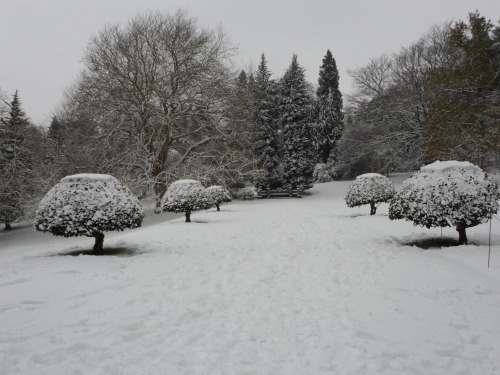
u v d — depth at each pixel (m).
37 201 23.47
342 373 2.97
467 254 6.93
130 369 3.05
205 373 2.97
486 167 22.80
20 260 7.54
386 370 3.02
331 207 21.56
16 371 3.00
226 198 21.00
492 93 22.55
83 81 24.95
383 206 19.91
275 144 39.31
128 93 24.73
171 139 26.58
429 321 4.04
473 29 23.83
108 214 7.98
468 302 4.59
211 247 9.00
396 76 32.72
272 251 8.30
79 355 3.31
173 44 25.23
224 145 27.89
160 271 6.49
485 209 7.41
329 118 46.22
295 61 39.44
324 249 8.34
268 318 4.20
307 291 5.23
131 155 24.45
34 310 4.44
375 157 33.78
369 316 4.20
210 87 25.64
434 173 8.09
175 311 4.45
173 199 14.84
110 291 5.24
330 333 3.75
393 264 6.60
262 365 3.11
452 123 22.12
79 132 25.02
